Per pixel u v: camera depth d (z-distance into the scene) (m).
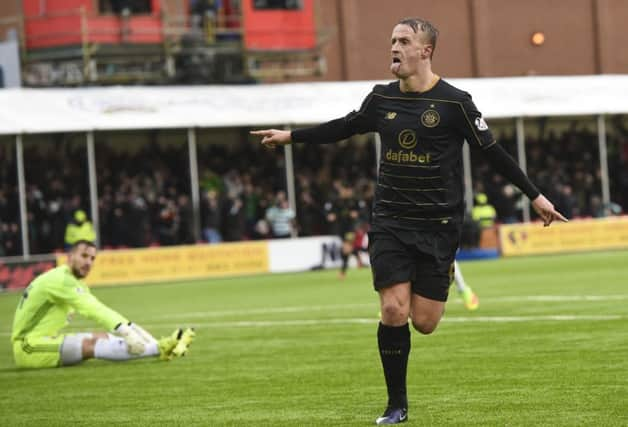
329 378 24.88
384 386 23.19
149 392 24.22
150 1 94.69
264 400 22.28
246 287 63.97
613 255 77.00
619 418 18.11
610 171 95.06
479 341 30.03
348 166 88.19
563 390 21.27
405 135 17.95
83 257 28.92
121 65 94.25
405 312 18.08
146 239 79.00
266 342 33.41
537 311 38.00
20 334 29.03
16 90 74.88
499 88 83.44
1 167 78.38
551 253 85.94
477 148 17.97
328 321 39.25
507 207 88.88
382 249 18.08
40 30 92.31
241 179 84.56
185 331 29.25
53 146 81.94
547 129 98.81
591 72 122.25
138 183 81.12
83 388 25.28
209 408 21.69
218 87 79.25
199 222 81.69
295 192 86.06
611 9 122.62
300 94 80.12
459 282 39.19
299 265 81.31
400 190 18.05
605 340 28.69
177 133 87.44
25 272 72.69
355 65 114.94
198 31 96.56
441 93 18.00
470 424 18.22
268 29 99.50
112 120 75.31
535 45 120.38
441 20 117.88
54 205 77.38
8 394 24.95
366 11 115.88
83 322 45.72
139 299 58.62
